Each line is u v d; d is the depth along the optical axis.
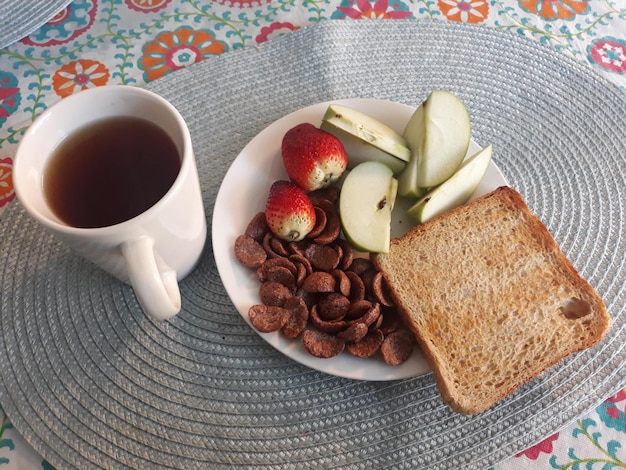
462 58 0.39
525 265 0.30
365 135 0.31
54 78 0.38
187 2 0.42
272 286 0.28
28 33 0.40
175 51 0.40
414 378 0.29
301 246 0.30
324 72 0.38
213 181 0.34
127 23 0.41
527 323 0.29
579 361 0.30
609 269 0.32
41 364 0.29
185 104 0.37
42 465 0.27
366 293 0.29
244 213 0.31
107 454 0.27
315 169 0.30
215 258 0.29
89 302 0.30
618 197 0.34
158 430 0.27
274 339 0.27
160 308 0.23
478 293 0.29
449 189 0.31
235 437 0.27
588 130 0.37
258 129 0.36
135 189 0.25
